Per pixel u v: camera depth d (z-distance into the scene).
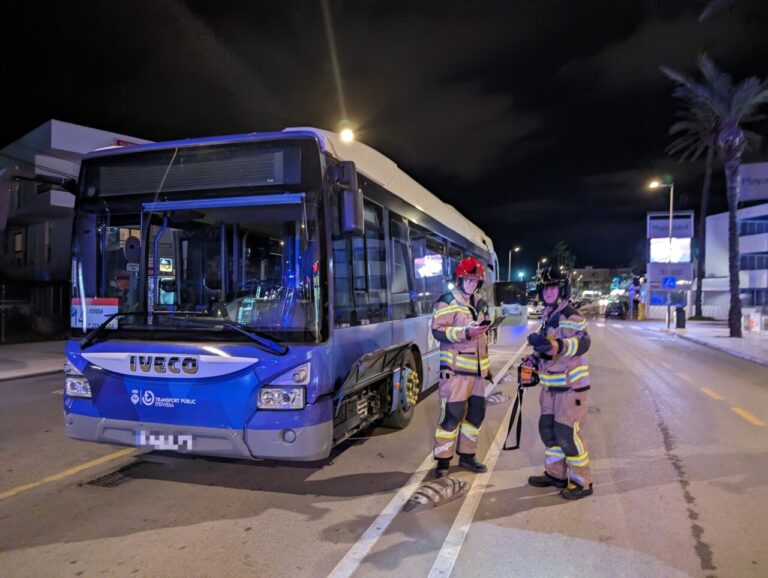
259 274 4.47
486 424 7.21
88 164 4.99
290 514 4.27
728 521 4.17
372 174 5.84
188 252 4.67
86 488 4.86
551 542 3.81
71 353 4.67
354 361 4.99
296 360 4.16
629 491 4.79
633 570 3.43
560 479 4.80
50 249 22.33
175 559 3.57
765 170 24.20
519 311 30.91
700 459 5.73
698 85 24.22
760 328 25.50
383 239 6.11
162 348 4.38
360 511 4.33
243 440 4.17
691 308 46.75
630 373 12.42
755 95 23.47
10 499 4.61
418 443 6.20
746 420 7.54
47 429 7.04
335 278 4.64
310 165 4.48
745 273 42.47
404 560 3.56
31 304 20.70
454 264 10.05
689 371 12.91
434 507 4.40
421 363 7.37
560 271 4.54
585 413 4.61
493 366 12.99
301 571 3.42
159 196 4.75
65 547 3.74
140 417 4.42
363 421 5.40
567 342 4.36
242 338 4.30
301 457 4.14
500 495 4.67
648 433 6.82
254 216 4.54
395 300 6.41
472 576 3.36
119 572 3.41
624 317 49.47
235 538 3.87
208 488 4.83
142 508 4.40
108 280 4.82
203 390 4.23
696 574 3.39
